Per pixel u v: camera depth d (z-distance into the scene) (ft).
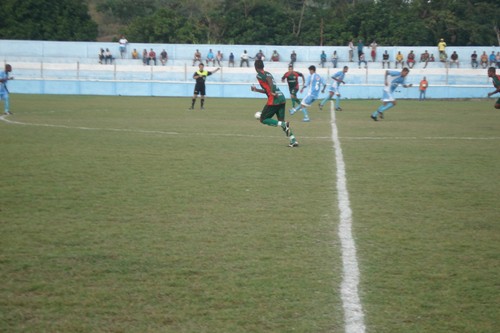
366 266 17.87
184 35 189.67
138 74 154.30
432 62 160.15
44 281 16.61
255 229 21.67
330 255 18.84
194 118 70.03
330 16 202.39
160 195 26.99
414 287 16.31
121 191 27.73
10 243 19.81
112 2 248.52
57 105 93.30
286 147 43.73
